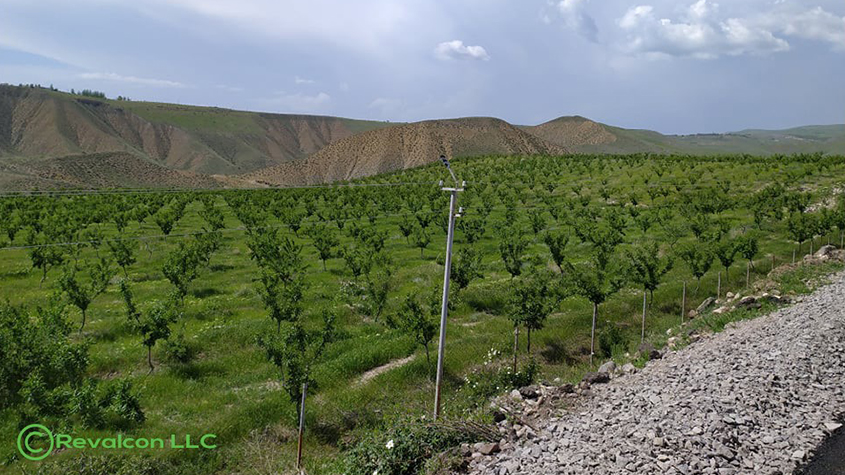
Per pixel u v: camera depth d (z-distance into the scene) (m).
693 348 17.06
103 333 21.48
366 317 24.42
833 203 47.06
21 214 53.84
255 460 13.84
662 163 86.56
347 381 18.03
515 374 17.48
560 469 9.76
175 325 22.62
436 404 14.19
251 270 34.00
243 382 17.91
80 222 48.25
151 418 15.28
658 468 9.52
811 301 20.42
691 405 11.73
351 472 11.55
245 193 82.25
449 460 10.92
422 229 48.34
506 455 10.82
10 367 15.63
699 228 38.69
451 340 21.25
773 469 9.63
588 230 40.75
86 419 14.19
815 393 12.59
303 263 35.50
